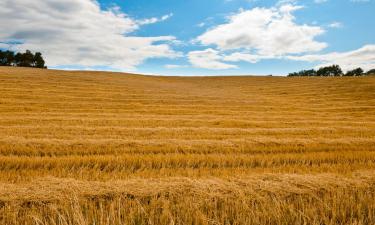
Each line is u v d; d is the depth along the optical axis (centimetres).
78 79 3875
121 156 744
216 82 6138
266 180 528
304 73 11375
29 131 1080
